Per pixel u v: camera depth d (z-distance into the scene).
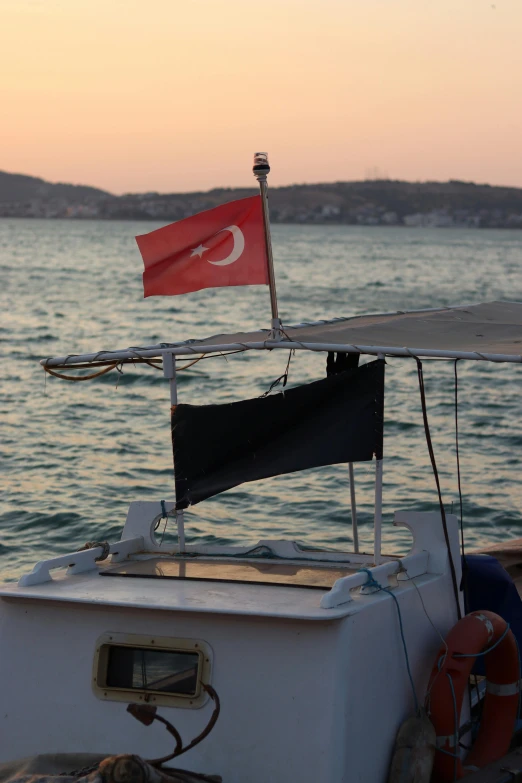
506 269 117.56
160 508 5.89
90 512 13.62
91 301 55.44
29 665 4.74
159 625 4.57
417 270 108.69
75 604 4.68
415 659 5.04
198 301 58.00
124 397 23.14
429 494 14.72
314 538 12.48
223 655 4.47
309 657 4.36
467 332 6.09
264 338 5.98
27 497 14.34
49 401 22.45
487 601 6.09
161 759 4.30
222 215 5.39
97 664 4.63
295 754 4.35
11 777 4.37
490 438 19.09
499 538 12.79
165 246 5.44
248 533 12.67
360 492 14.70
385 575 4.95
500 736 5.38
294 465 5.11
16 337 37.03
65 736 4.68
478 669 5.75
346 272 99.31
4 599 4.78
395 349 5.04
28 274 82.06
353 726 4.41
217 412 5.24
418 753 4.72
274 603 4.54
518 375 27.94
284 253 152.75
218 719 4.46
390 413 21.80
